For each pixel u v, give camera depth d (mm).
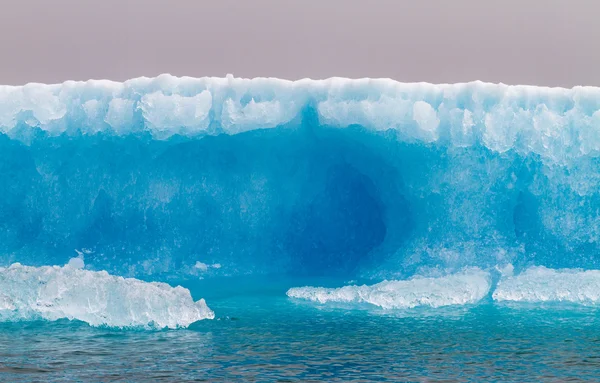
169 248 13320
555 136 12570
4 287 9406
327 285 12438
